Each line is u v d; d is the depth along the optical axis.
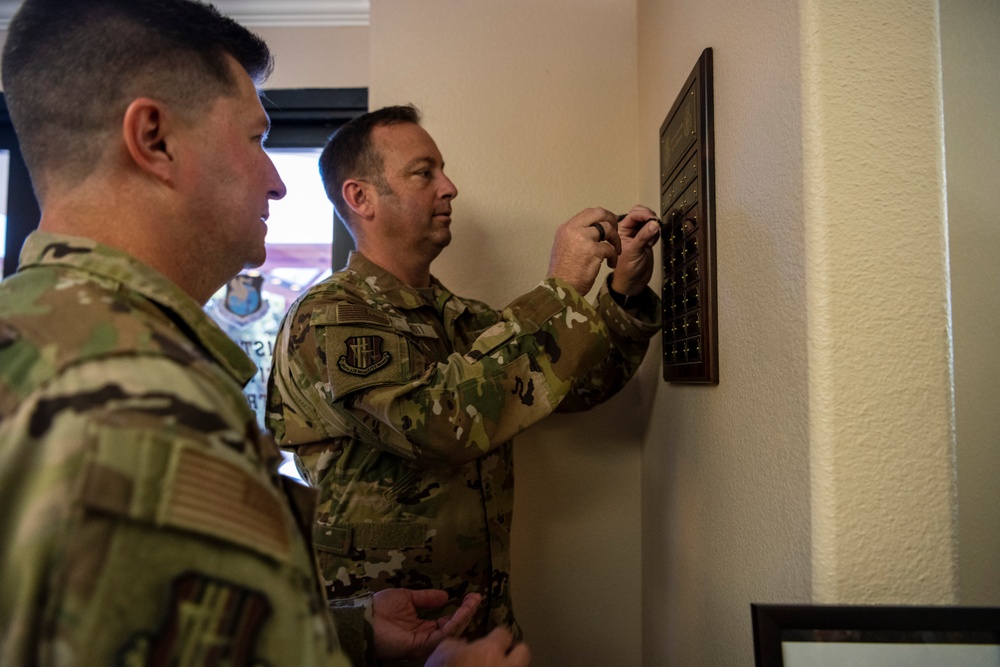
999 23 0.96
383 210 1.22
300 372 1.06
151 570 0.34
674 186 1.06
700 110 0.90
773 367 0.66
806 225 0.57
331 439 1.10
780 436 0.64
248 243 0.61
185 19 0.55
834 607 0.48
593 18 1.50
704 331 0.88
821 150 0.56
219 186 0.57
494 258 1.48
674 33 1.12
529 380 0.92
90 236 0.50
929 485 0.55
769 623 0.48
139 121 0.51
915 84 0.56
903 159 0.56
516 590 1.43
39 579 0.32
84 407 0.35
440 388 0.90
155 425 0.36
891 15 0.57
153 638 0.33
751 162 0.73
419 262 1.25
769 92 0.67
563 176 1.48
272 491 0.41
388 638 0.81
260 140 0.64
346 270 1.19
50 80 0.51
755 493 0.71
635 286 1.23
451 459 0.91
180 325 0.50
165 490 0.35
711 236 0.87
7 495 0.34
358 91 1.74
